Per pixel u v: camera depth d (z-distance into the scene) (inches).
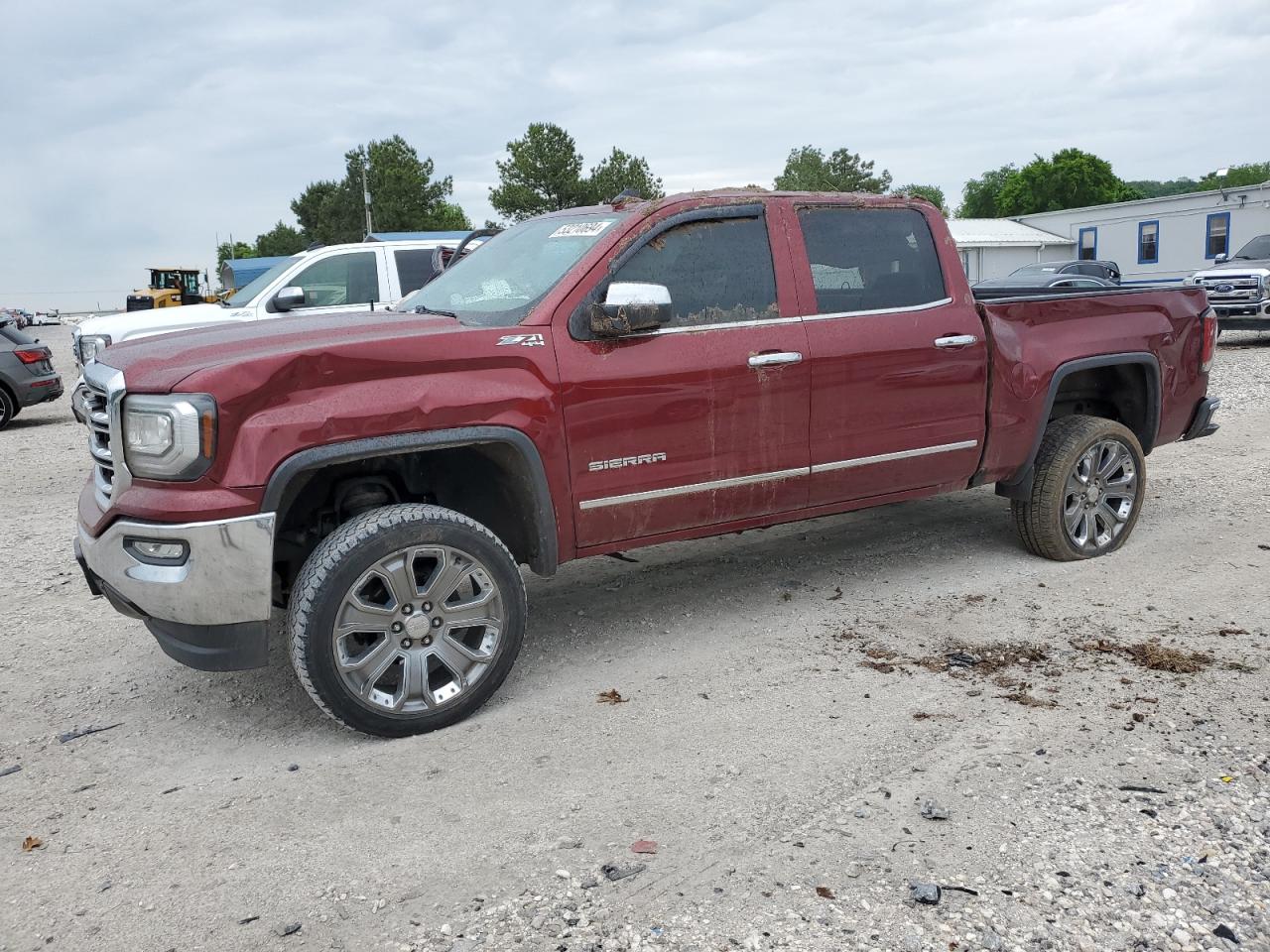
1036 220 1753.2
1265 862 109.2
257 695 166.4
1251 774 127.1
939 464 195.9
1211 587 198.7
